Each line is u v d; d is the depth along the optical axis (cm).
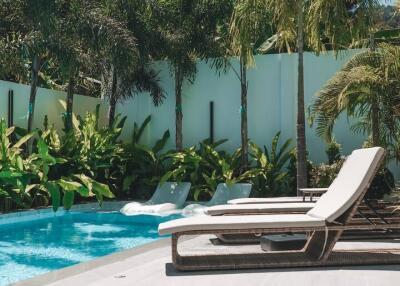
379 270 510
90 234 985
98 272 533
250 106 1648
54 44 1386
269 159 1576
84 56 1459
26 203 1270
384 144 1114
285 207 679
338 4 1117
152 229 1052
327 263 532
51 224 1122
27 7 1333
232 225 518
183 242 725
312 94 1571
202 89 1703
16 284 490
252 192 1465
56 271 543
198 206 1298
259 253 580
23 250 818
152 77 1700
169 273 515
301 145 1146
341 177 588
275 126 1620
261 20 1232
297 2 1139
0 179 1153
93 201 1471
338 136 1545
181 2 1608
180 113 1620
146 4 1566
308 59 1581
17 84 1448
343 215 547
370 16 1159
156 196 1423
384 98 1083
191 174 1489
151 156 1581
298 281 470
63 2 1432
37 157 1223
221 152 1605
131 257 613
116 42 1388
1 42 1357
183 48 1590
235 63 1662
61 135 1603
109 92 1664
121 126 1681
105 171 1504
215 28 1628
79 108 1653
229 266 524
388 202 762
